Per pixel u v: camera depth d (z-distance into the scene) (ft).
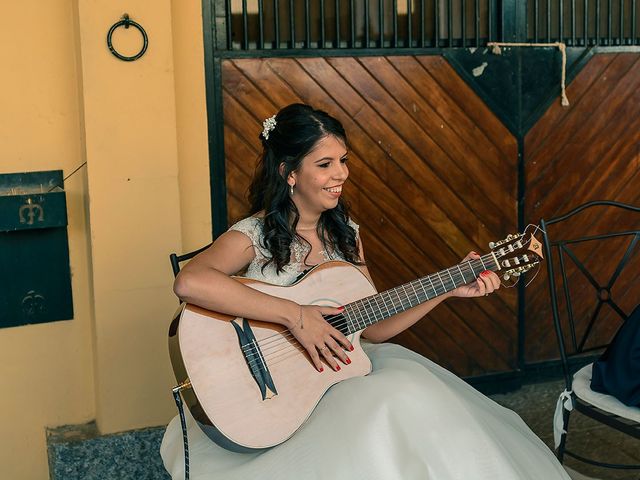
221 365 8.02
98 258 11.14
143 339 11.46
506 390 14.61
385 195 13.47
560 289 14.82
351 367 8.41
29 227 10.98
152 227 11.32
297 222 8.87
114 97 10.96
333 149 8.50
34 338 11.47
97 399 11.61
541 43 14.10
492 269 8.61
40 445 11.67
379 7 13.11
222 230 12.56
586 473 11.85
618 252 15.07
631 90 14.69
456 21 13.60
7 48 10.91
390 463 7.43
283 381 8.15
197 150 12.03
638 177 14.97
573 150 14.46
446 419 7.70
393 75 13.24
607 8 14.42
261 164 8.90
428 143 13.58
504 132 13.97
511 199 14.17
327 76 12.89
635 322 9.67
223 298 8.00
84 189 11.31
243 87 12.44
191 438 8.71
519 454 8.07
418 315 9.06
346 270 8.73
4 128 11.00
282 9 12.61
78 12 10.77
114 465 11.46
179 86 11.82
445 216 13.84
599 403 9.73
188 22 11.78
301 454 7.72
